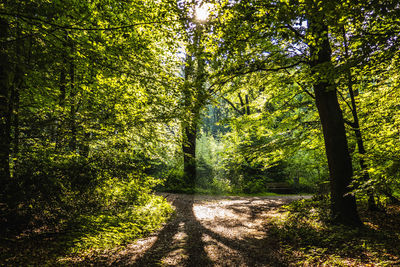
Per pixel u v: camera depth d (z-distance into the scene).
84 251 4.89
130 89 8.48
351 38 5.73
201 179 19.88
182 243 6.05
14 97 5.77
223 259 5.00
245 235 6.81
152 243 6.00
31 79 6.22
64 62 7.04
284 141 10.19
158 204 10.12
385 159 6.75
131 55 7.34
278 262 4.79
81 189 6.24
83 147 7.50
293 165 21.72
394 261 4.30
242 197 17.14
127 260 4.78
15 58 4.31
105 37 6.76
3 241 4.42
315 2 4.70
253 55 8.16
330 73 5.81
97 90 8.51
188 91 7.64
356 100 9.49
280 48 8.30
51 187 5.30
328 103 7.60
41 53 5.70
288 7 5.07
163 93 8.09
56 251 4.60
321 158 12.91
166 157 10.49
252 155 10.42
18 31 5.42
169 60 9.19
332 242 5.58
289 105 10.16
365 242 5.36
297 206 10.28
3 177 4.76
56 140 6.86
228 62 7.25
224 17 6.05
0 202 4.66
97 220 6.67
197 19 5.92
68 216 5.96
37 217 5.34
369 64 5.62
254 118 10.95
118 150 7.66
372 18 5.06
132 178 7.91
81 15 6.04
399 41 5.05
